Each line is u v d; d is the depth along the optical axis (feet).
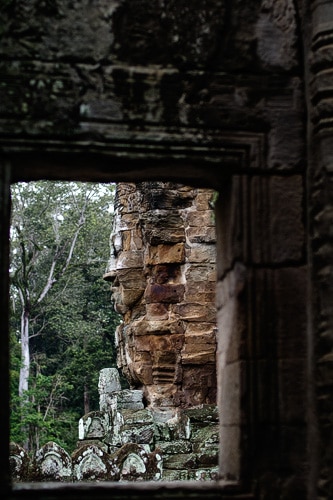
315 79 15.98
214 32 16.21
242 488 15.08
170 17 16.14
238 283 15.65
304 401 15.49
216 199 17.13
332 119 15.74
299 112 16.26
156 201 49.80
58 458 34.32
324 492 14.76
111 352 119.24
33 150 15.37
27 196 116.78
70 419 106.93
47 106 15.44
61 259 118.52
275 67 16.31
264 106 16.16
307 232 15.96
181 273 50.06
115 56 15.83
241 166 15.97
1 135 15.23
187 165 16.07
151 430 39.37
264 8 16.46
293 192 16.06
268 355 15.55
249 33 16.35
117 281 54.70
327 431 14.92
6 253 14.93
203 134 15.88
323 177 15.69
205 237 49.83
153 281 50.14
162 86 15.89
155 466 34.68
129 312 52.75
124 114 15.67
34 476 34.01
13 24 15.60
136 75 15.83
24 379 102.68
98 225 119.44
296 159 16.11
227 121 15.99
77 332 115.75
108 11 15.94
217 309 17.11
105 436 42.27
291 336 15.65
